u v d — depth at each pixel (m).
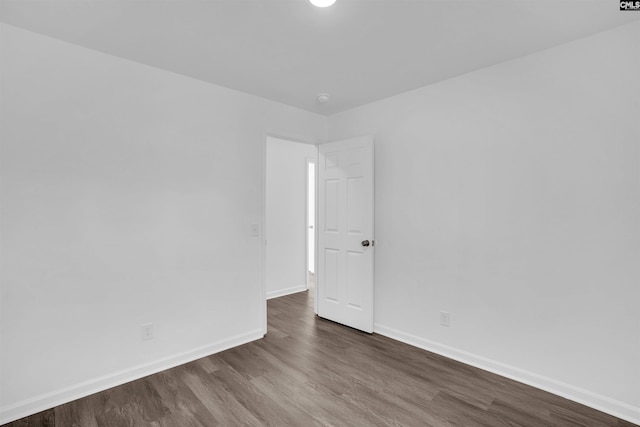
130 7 1.70
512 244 2.33
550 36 2.01
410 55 2.25
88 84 2.15
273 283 4.52
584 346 2.04
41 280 1.99
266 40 2.05
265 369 2.48
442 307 2.71
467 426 1.84
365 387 2.23
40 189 1.99
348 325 3.34
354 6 1.69
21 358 1.93
